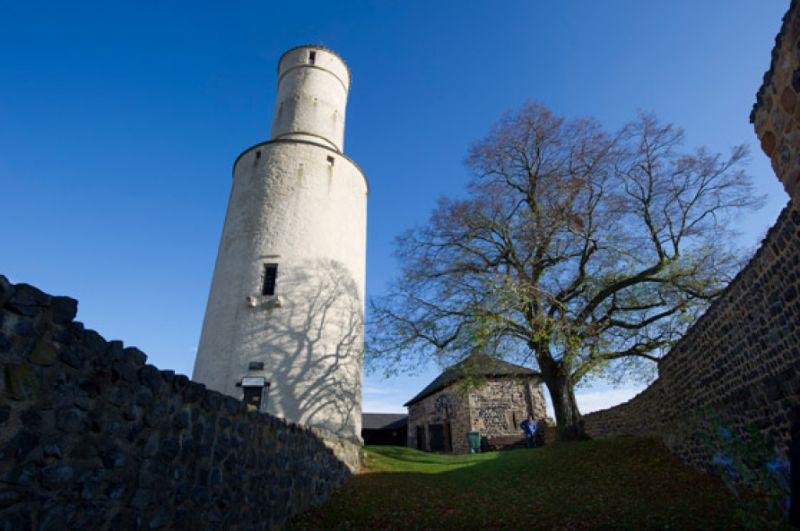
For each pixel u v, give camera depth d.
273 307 13.60
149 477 4.04
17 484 2.78
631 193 15.79
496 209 17.05
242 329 13.41
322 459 9.78
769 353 6.40
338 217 15.68
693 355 9.40
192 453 4.79
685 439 10.09
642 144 15.59
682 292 14.82
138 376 4.02
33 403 2.96
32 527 2.85
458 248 17.67
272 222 14.82
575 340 13.27
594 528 6.71
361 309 15.77
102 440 3.53
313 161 16.03
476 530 7.29
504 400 24.92
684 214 15.11
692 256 15.06
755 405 6.88
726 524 6.12
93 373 3.50
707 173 14.95
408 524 7.78
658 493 8.45
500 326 14.32
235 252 14.73
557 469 11.76
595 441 13.94
